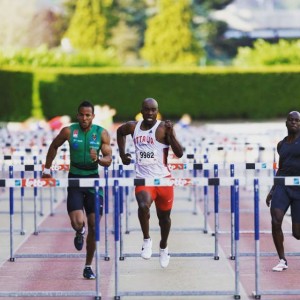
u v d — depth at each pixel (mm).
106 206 36594
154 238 42250
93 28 173625
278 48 151875
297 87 140750
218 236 40781
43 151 57688
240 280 32656
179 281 32656
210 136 76875
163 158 32281
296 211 33500
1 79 135250
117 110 138250
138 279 33000
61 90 136500
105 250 36906
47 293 30016
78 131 31953
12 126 101125
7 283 32500
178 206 54750
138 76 138500
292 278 32812
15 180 29781
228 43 192125
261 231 41781
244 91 140500
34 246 40312
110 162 31953
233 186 32625
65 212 52062
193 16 183750
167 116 140125
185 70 139625
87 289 31281
